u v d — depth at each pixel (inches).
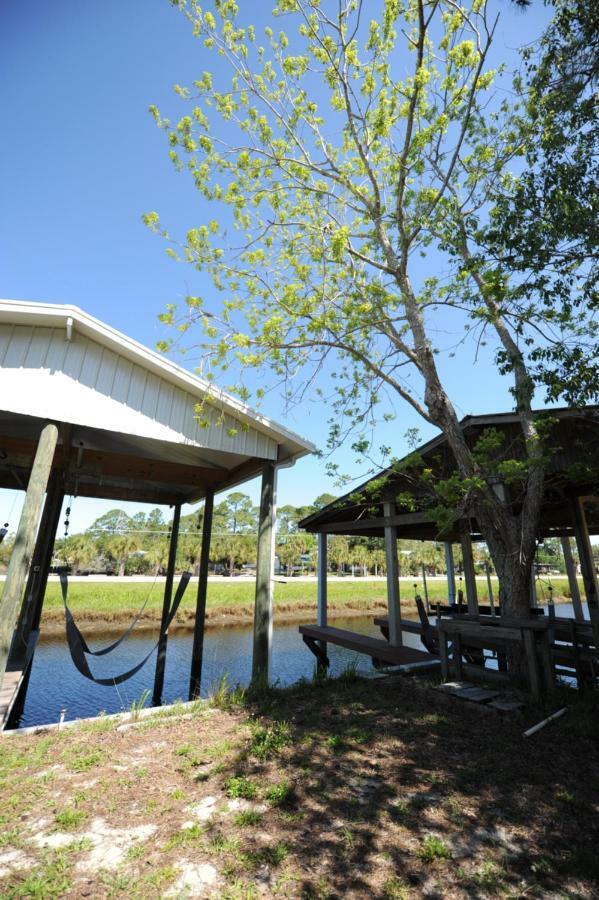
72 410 224.1
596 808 112.8
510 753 145.3
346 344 332.8
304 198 335.3
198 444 262.7
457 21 237.8
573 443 289.9
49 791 119.0
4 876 86.2
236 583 1237.7
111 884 84.7
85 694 380.5
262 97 282.7
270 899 81.9
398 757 141.9
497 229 227.6
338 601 1204.5
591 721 171.3
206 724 172.1
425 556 1852.9
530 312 242.1
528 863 93.0
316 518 473.4
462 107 262.4
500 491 274.1
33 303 213.6
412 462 283.3
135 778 126.8
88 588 967.0
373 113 286.4
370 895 83.4
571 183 205.6
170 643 657.6
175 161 289.0
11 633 177.9
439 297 310.5
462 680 231.6
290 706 195.0
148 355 242.1
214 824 104.6
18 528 191.8
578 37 208.2
